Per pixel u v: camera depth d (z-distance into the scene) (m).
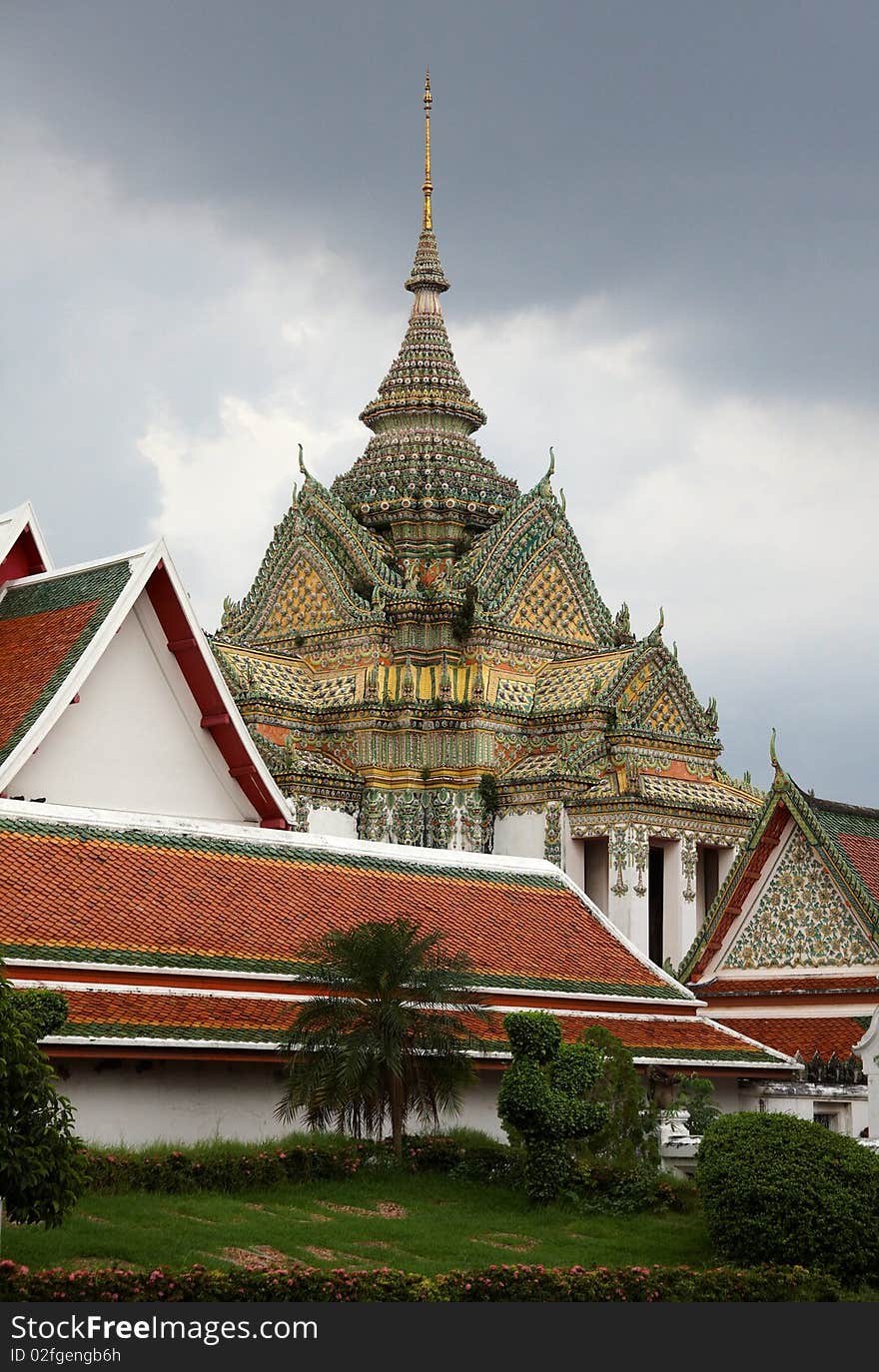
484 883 38.94
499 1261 25.30
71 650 38.31
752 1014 42.75
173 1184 27.31
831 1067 38.84
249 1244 24.62
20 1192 21.42
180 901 32.66
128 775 39.75
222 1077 30.94
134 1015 29.47
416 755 67.62
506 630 69.38
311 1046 29.58
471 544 72.75
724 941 44.09
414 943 31.56
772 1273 24.64
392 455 74.75
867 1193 25.78
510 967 36.03
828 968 42.41
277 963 32.03
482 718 67.50
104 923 31.05
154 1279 21.33
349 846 37.19
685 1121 32.47
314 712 68.75
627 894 63.72
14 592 42.41
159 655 40.69
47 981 29.41
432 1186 29.80
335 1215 27.05
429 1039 30.12
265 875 34.81
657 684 68.25
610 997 36.97
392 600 69.38
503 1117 29.98
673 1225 28.36
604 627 73.12
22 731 36.69
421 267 78.25
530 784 66.19
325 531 72.06
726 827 67.00
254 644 72.50
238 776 41.59
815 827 42.91
